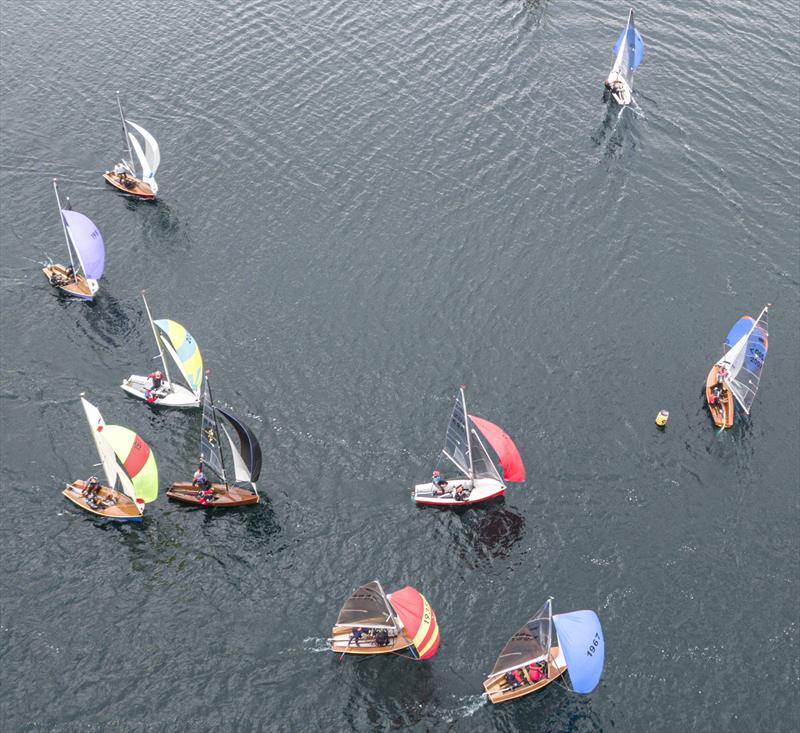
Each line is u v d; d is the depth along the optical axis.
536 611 75.12
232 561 77.94
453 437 82.56
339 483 84.31
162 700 68.81
